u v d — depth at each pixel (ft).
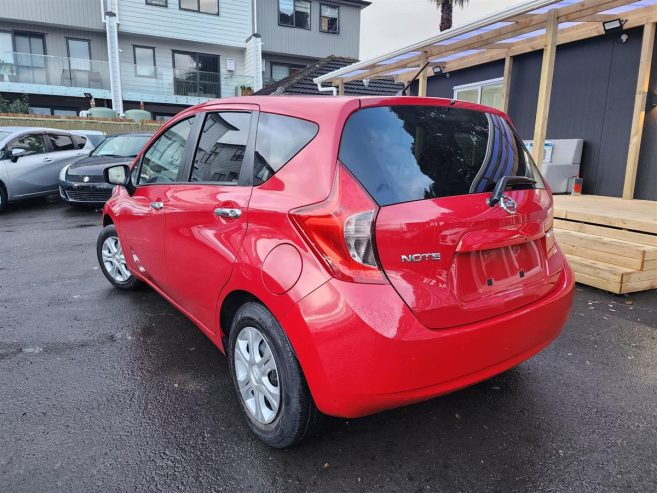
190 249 9.47
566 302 8.32
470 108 8.45
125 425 8.34
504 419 8.63
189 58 74.13
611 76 24.40
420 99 7.89
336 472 7.26
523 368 10.46
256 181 8.11
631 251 15.06
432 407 9.03
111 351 11.18
